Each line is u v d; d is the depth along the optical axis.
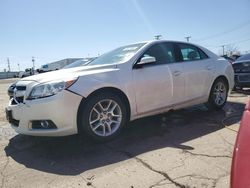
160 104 5.04
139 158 3.79
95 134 4.29
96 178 3.30
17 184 3.31
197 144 4.19
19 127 4.36
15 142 4.84
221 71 6.20
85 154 4.06
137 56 4.89
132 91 4.65
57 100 3.98
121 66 4.66
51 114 4.00
